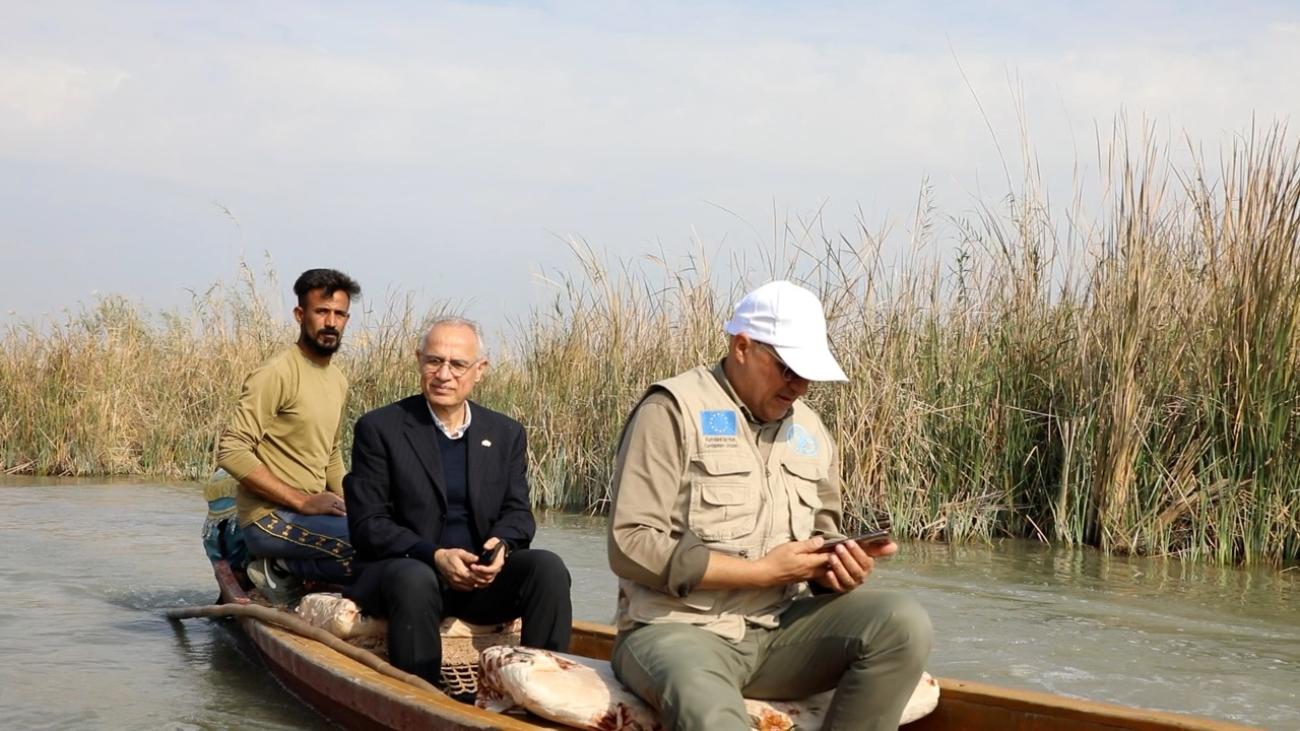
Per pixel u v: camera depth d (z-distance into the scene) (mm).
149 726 4988
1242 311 8969
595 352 12094
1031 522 9914
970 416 10102
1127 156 9500
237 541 6957
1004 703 4145
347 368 13211
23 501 12242
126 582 8148
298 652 5176
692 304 11180
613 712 3848
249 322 15461
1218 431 9148
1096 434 9602
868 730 3857
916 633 3803
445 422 5449
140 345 15922
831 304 10398
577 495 11906
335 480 7027
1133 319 9367
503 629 5492
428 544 5188
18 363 15781
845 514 10156
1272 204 8961
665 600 3965
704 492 3963
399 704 4328
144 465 15234
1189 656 6230
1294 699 5496
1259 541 8844
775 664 4039
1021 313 10211
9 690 5512
